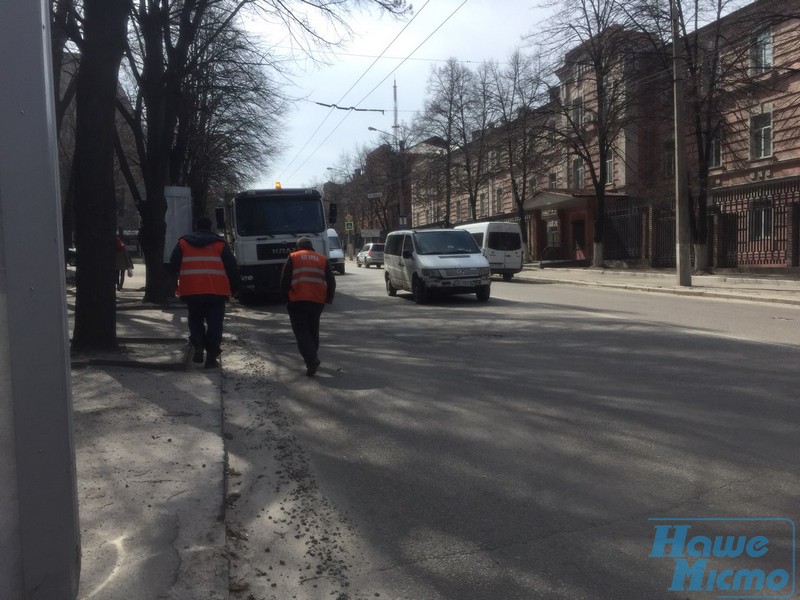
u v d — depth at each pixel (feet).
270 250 60.59
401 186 159.84
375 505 15.60
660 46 83.41
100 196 30.14
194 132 85.25
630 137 117.08
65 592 9.75
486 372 28.91
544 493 16.01
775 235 81.61
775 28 75.66
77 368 28.19
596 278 91.15
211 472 16.78
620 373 28.04
